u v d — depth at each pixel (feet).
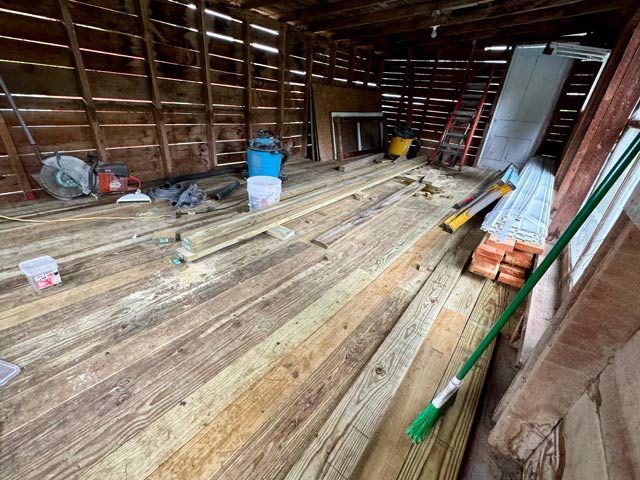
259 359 4.43
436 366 4.53
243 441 3.39
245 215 8.01
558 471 2.51
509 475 3.26
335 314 5.49
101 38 8.86
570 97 15.96
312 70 16.39
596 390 2.39
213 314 5.20
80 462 3.08
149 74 10.15
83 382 3.86
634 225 1.94
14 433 3.26
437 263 7.47
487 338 3.23
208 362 4.30
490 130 18.42
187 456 3.21
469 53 17.93
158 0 9.62
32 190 8.79
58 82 8.50
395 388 4.09
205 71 11.54
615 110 7.45
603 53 11.95
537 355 2.95
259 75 13.75
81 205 8.84
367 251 7.75
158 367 4.16
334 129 17.54
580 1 10.68
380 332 5.17
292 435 3.50
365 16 13.15
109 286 5.66
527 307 5.17
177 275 6.14
